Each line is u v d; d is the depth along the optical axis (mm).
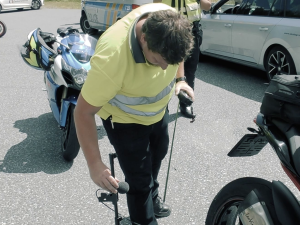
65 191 3350
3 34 11133
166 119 2494
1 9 18641
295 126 1957
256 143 2240
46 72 4148
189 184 3436
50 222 2943
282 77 2066
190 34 1644
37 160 3875
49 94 3967
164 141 2512
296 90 1924
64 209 3100
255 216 1877
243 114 5055
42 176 3584
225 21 6879
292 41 5621
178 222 2922
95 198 3246
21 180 3518
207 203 3162
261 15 6207
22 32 11961
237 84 6398
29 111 5203
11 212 3068
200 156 3932
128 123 2186
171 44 1595
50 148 4125
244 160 3832
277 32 5844
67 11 18688
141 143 2248
